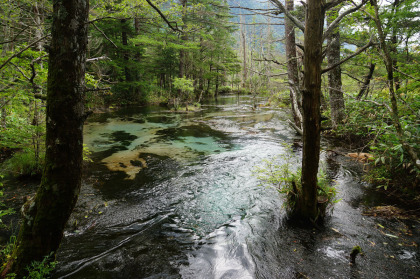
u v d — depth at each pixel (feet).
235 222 11.01
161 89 76.28
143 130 34.53
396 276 7.31
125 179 16.39
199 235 10.08
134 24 59.31
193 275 7.73
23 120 16.51
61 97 5.86
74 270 7.96
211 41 76.28
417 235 9.37
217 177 16.74
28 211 6.29
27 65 12.81
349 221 10.55
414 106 13.47
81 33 5.97
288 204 11.14
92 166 18.95
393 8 19.57
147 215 11.79
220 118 45.70
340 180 15.35
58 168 6.06
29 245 6.23
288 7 26.05
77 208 12.26
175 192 14.40
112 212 12.00
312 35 7.98
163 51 69.82
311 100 8.57
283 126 36.55
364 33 20.77
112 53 57.88
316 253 8.52
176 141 28.02
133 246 9.33
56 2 5.63
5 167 16.75
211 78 90.27
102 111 52.60
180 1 45.60
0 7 14.43
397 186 13.39
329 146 23.31
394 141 12.28
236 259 8.42
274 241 9.34
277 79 60.39
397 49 22.89
